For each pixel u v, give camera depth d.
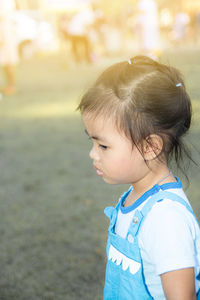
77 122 5.00
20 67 11.79
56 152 3.84
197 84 3.82
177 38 16.64
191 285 0.84
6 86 7.30
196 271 0.90
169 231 0.86
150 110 0.89
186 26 17.02
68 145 4.05
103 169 0.96
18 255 2.07
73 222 2.40
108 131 0.92
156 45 7.30
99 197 2.75
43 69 10.92
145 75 0.92
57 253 2.08
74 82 8.01
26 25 11.98
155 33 7.24
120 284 0.96
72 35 10.77
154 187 0.94
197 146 2.89
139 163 0.93
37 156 3.74
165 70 0.96
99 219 2.43
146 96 0.89
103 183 3.01
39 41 14.34
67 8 13.38
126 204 1.03
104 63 10.80
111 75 0.94
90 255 2.05
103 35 12.28
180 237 0.85
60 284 1.83
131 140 0.91
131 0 17.11
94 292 1.76
